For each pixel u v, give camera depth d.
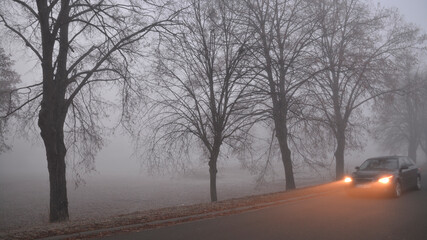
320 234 8.12
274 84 18.17
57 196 14.47
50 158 14.43
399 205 11.95
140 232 9.05
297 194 15.54
